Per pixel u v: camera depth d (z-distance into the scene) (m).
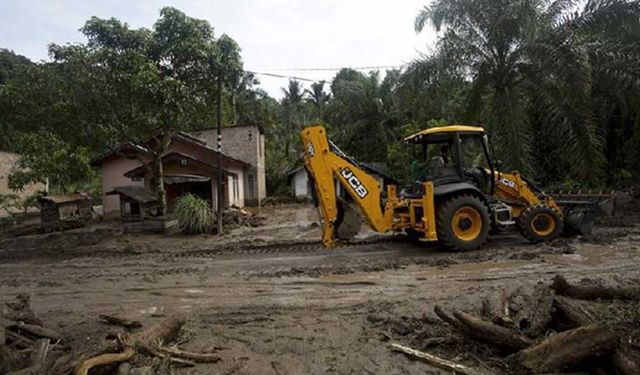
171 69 11.90
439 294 5.50
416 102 13.55
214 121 13.79
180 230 12.75
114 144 12.78
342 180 8.09
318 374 3.48
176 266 8.03
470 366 3.43
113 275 7.50
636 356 2.88
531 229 8.58
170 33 11.83
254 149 23.72
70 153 13.50
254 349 4.02
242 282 6.64
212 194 17.16
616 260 6.88
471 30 12.61
